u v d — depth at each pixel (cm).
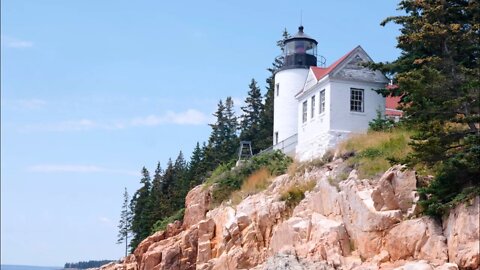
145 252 4894
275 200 3572
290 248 3017
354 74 4247
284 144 5225
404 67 3556
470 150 2406
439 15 3139
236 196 4238
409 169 2636
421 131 2700
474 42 3100
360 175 3044
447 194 2495
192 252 4203
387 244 2583
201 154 8231
